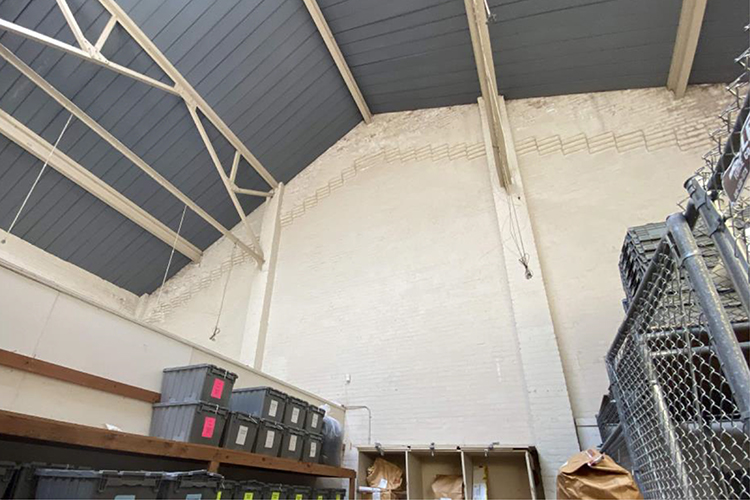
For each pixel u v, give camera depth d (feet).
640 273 7.84
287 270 20.99
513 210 17.03
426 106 21.50
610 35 15.79
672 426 4.70
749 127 2.56
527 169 17.94
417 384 15.69
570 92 18.65
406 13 17.22
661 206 15.28
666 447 4.80
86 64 15.64
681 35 14.98
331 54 19.27
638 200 15.67
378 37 18.43
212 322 21.40
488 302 15.98
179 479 7.44
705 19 14.16
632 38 15.72
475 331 15.69
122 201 19.77
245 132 20.16
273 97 19.62
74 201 19.06
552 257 15.85
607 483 6.17
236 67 17.89
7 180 17.30
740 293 2.74
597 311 14.42
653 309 4.88
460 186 18.93
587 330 14.26
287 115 20.65
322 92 20.70
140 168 19.11
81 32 14.43
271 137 21.08
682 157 15.78
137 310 23.35
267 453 10.79
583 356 13.93
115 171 18.93
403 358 16.37
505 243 16.56
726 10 13.73
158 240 21.99
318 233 21.24
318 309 19.07
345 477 13.79
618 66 16.89
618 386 7.04
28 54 15.05
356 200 21.13
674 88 16.84
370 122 22.95
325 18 18.15
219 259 23.24
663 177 15.74
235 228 23.63
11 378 7.43
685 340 4.27
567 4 15.14
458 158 19.62
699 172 3.33
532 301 15.06
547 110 18.83
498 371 14.73
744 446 4.08
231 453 9.58
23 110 16.17
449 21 17.10
